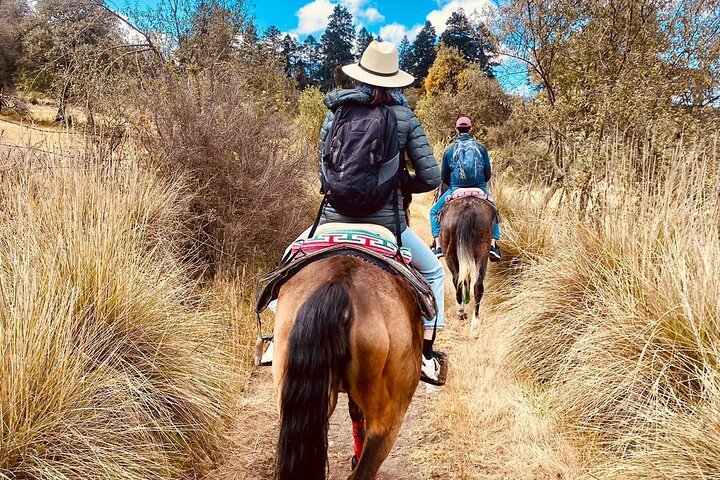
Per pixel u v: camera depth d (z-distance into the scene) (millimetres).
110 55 7980
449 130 22531
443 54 34156
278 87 12516
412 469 3805
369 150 2848
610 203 5051
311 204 8758
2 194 4410
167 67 7926
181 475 3479
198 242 6289
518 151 12250
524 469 3686
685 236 4105
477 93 23141
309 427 2088
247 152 6699
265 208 6699
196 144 6340
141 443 3283
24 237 3736
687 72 8836
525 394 4523
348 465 3859
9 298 3223
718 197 4395
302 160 7770
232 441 3969
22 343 2947
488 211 6270
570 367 4340
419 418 4484
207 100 6820
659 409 3377
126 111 6480
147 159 6262
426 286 2920
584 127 8297
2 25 14141
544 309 4875
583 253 4875
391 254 2871
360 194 2875
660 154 6316
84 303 3596
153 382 3670
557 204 7234
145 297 4020
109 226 4215
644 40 9148
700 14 8859
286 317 2469
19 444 2758
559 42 9828
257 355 3104
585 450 3746
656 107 7863
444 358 3551
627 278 4250
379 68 2965
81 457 2930
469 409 4391
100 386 3225
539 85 10867
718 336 3471
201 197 6305
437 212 6871
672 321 3725
